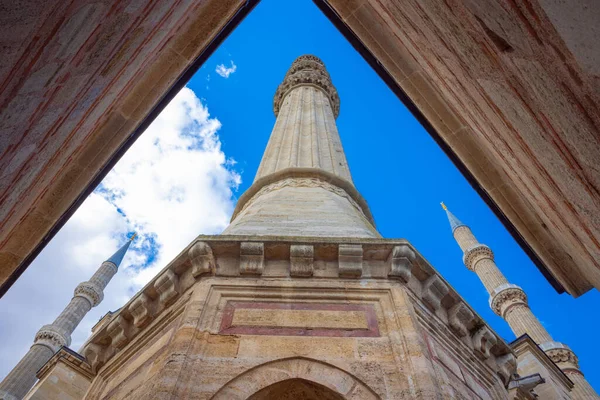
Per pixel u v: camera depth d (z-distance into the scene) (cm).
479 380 961
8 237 516
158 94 638
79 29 312
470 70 381
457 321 1004
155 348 860
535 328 3064
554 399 1847
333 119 2391
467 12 316
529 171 428
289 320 816
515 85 327
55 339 3291
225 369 710
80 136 474
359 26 684
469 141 641
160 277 974
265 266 927
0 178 346
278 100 2858
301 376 705
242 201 1567
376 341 776
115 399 838
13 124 303
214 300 853
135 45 429
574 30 238
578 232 423
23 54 272
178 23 547
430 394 666
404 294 881
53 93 332
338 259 929
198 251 937
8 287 568
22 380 2872
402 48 632
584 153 308
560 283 643
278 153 1873
